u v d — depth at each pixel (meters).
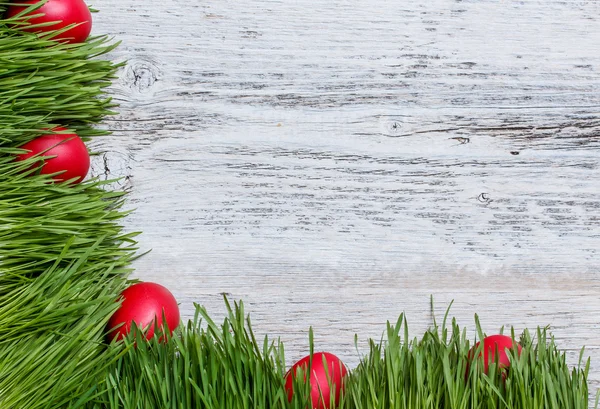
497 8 1.17
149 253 1.11
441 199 1.15
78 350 0.94
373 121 1.15
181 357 0.97
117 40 1.12
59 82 1.00
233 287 1.12
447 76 1.16
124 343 0.96
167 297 1.01
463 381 0.96
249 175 1.13
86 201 1.02
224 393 0.93
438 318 1.14
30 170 0.97
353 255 1.13
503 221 1.15
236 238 1.12
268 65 1.14
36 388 0.90
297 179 1.13
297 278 1.13
